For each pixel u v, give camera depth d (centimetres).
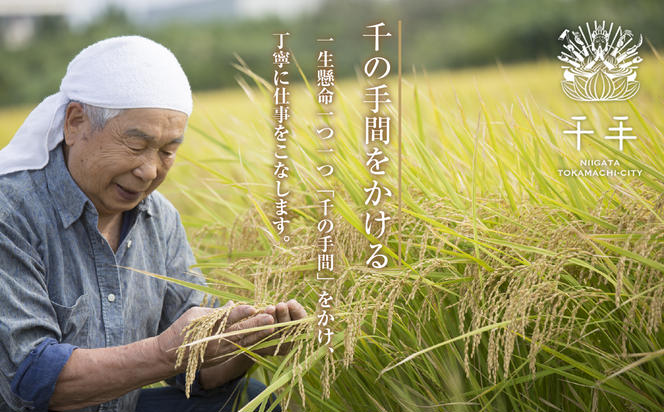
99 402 202
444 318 223
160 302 244
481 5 4319
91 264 216
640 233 191
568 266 216
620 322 204
